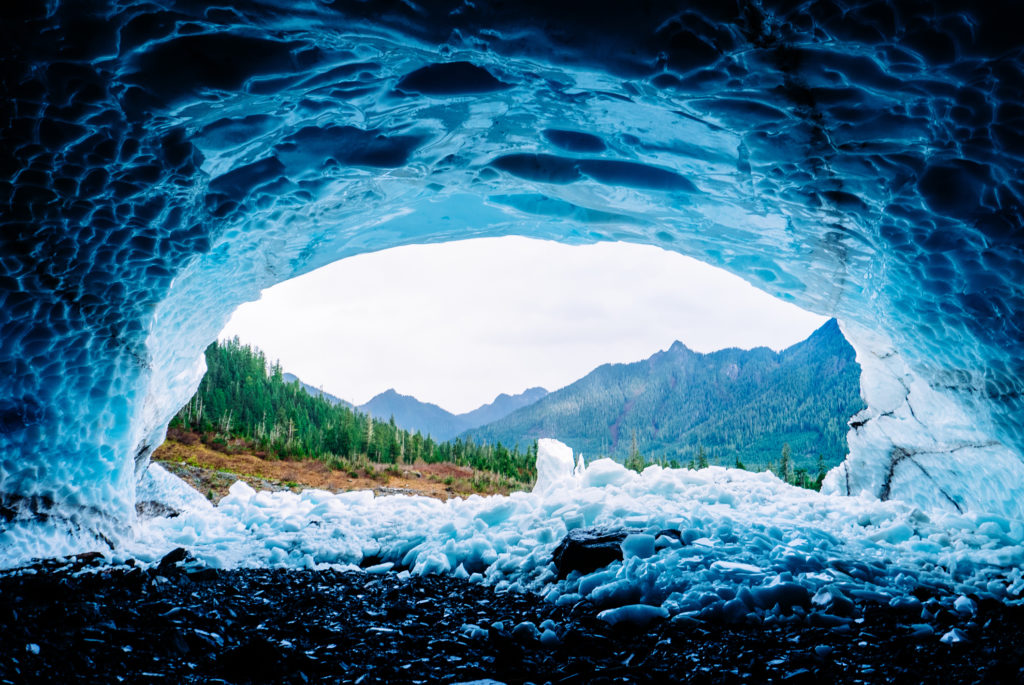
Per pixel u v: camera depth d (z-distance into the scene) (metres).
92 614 3.71
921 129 4.07
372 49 4.11
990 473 6.58
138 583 4.74
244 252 6.96
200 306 7.32
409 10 3.68
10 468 5.42
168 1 3.57
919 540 5.66
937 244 4.82
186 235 5.58
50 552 5.52
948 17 3.20
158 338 6.71
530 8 3.64
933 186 4.42
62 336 5.48
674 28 3.64
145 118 4.41
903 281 5.46
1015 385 5.23
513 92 4.77
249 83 4.27
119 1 3.55
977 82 3.55
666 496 7.06
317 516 7.85
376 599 4.95
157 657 3.19
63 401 5.71
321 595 4.99
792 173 4.98
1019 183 4.06
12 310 5.12
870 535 5.82
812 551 4.97
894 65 3.57
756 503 6.86
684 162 5.45
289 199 6.08
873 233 5.25
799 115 4.25
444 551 6.19
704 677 3.10
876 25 3.31
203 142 4.83
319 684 3.03
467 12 3.69
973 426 6.45
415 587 5.37
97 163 4.63
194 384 8.46
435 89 4.64
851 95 3.94
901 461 8.10
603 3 3.56
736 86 4.05
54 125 4.29
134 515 6.92
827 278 6.71
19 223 4.77
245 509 8.31
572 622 4.13
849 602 4.04
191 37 3.90
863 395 8.64
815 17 3.34
